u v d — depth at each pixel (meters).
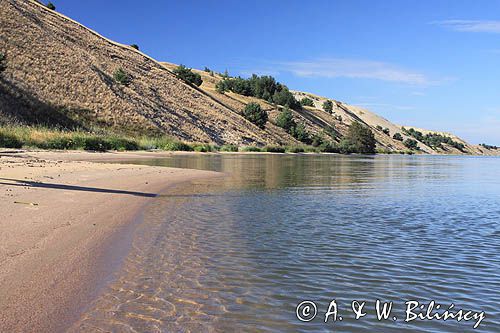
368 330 4.60
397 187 19.72
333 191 16.98
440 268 6.70
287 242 8.04
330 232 9.07
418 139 180.62
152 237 7.98
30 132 35.94
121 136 49.94
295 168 31.72
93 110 52.38
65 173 16.66
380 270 6.52
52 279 5.37
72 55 61.03
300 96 198.38
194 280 5.77
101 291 5.19
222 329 4.41
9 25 57.12
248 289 5.54
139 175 19.02
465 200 15.36
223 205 12.27
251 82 128.38
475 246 8.14
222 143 67.44
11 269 5.52
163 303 4.96
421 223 10.45
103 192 12.81
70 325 4.31
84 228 8.03
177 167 26.66
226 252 7.18
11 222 7.75
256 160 41.62
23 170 16.23
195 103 78.19
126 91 62.91
